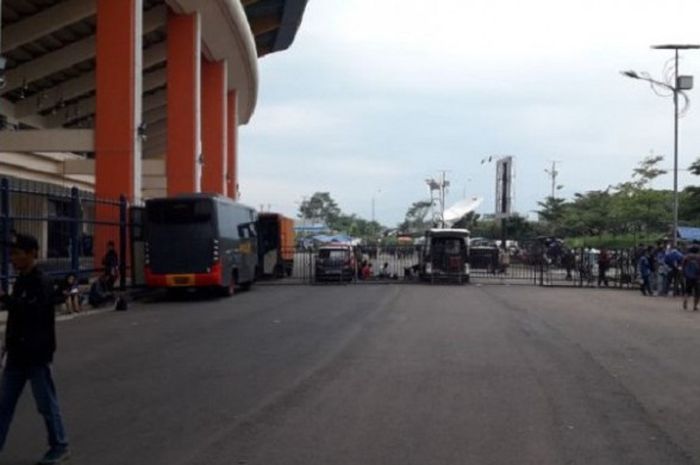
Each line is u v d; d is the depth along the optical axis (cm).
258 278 4219
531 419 932
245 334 1741
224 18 4231
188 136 3938
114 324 1966
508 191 5884
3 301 750
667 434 868
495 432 869
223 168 4991
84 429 880
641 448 809
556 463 752
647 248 3553
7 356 752
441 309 2400
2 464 751
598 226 7044
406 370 1262
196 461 752
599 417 947
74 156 4456
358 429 877
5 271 1836
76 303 2242
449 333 1764
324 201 16225
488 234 9088
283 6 5294
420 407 991
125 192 3112
